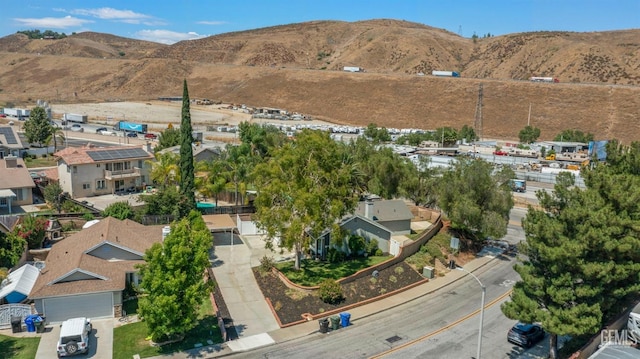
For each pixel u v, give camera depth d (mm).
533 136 142625
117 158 73938
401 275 45625
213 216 58438
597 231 28250
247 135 89938
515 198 81875
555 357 31297
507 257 53562
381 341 34312
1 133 94000
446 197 55844
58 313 35406
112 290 36188
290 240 42281
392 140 144625
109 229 43031
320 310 38562
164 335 33500
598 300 29109
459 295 42906
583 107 164125
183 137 60031
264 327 35938
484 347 33656
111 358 31047
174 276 32188
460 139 144625
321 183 45156
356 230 49531
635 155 42312
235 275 45125
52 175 74688
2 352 31172
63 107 199875
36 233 48062
